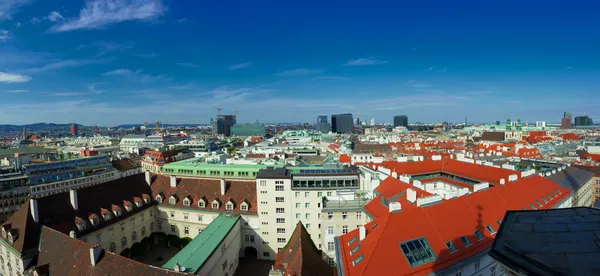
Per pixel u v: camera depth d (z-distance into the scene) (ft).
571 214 95.20
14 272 264.93
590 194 445.37
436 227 200.03
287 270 240.94
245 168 453.99
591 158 638.94
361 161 610.65
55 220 289.94
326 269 249.14
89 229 304.50
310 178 348.59
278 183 343.67
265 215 346.95
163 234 380.58
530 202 271.90
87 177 615.57
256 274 317.83
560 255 77.56
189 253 252.21
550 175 370.73
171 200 377.50
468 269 190.80
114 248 327.47
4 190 487.61
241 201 361.51
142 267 196.03
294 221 344.69
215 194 373.20
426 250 185.26
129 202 351.46
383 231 188.14
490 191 259.19
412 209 205.26
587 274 70.59
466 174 402.52
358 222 287.28
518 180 299.17
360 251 190.70
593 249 78.38
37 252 257.14
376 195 297.74
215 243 273.13
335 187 345.92
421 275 172.65
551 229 88.17
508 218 98.17
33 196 520.42
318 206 343.26
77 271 215.31
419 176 433.07
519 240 86.02
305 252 242.78
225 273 289.94
